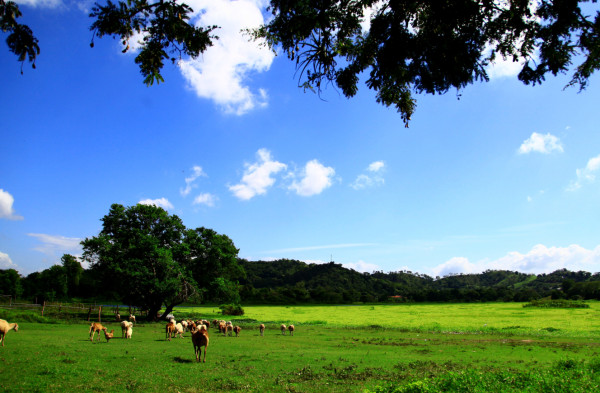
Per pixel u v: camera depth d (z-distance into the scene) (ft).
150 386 33.50
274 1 23.75
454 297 418.10
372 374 41.63
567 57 21.98
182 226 159.43
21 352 47.44
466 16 21.67
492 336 95.96
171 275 145.28
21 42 21.44
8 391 29.35
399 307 302.86
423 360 53.36
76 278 270.67
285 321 157.28
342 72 27.58
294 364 48.67
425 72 25.21
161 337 80.23
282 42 26.20
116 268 130.82
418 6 22.80
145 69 24.22
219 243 165.58
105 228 147.33
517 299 389.60
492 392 27.04
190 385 34.53
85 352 51.39
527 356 58.49
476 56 23.17
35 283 262.26
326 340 83.35
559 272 645.10
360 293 453.99
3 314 106.22
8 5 20.59
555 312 190.49
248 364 47.62
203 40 24.23
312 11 24.17
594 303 284.00
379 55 24.86
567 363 41.78
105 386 32.60
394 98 30.12
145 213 150.30
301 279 538.47
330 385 36.01
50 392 29.76
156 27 23.17
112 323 120.26
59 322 109.60
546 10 21.30
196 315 186.60
